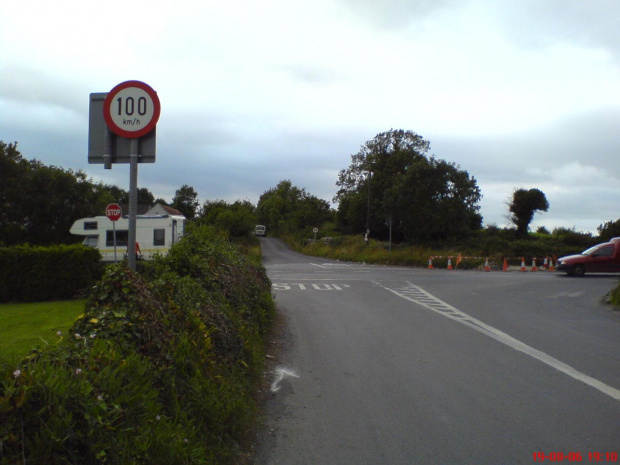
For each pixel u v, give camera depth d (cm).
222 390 581
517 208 6731
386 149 7456
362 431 604
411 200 5653
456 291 2150
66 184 4594
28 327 1161
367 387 781
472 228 6900
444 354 1001
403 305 1714
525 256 4456
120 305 527
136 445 393
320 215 9800
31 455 327
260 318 1090
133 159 616
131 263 611
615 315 1524
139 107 614
